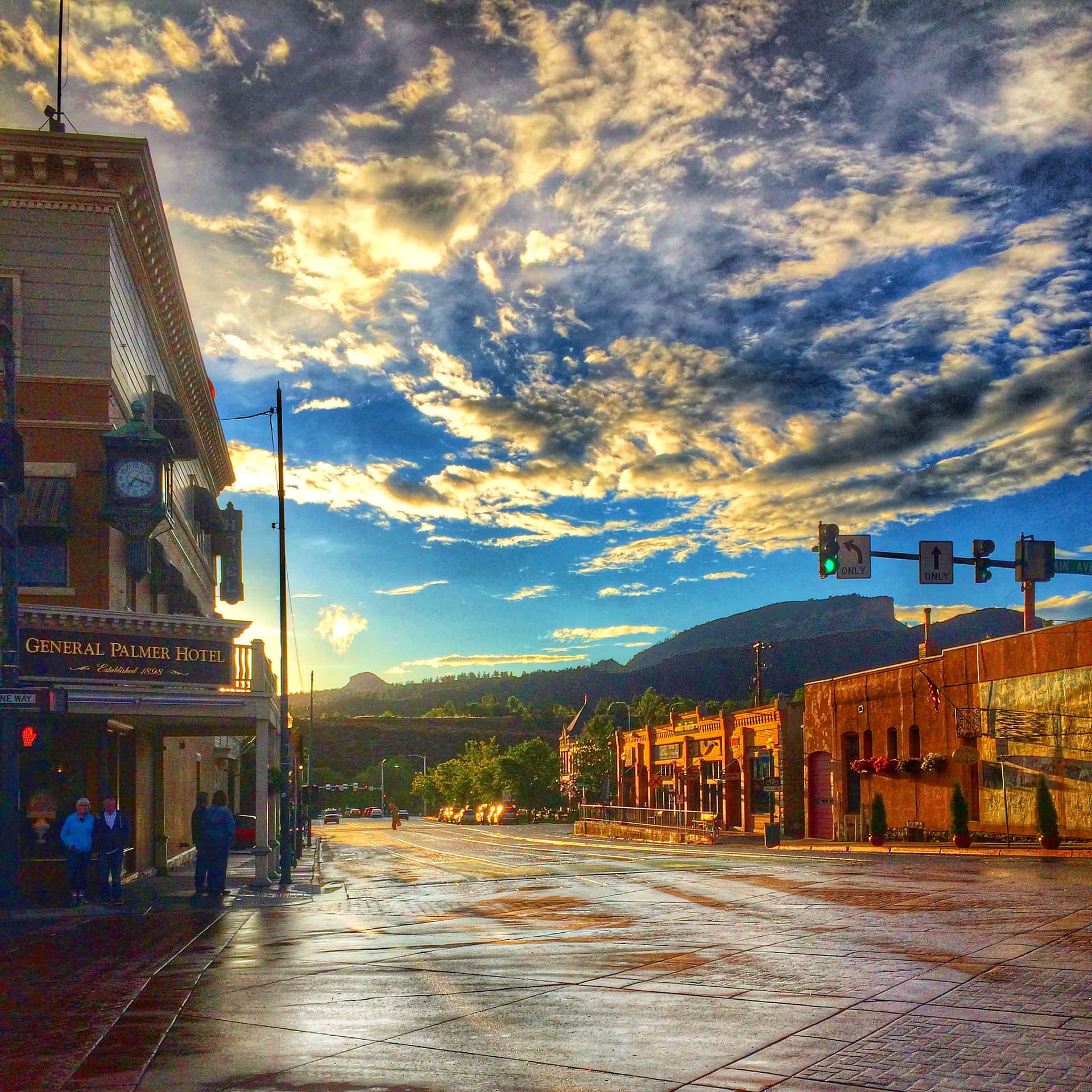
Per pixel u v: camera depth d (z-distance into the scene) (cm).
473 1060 736
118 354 2564
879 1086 643
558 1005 913
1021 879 1944
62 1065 750
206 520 4134
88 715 2242
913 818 3941
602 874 2548
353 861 3769
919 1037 751
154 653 2245
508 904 1856
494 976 1068
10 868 1819
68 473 2438
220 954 1273
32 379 2433
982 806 3538
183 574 3547
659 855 3597
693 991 954
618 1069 704
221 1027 860
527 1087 667
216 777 4709
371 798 17825
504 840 5719
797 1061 706
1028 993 877
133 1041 819
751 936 1302
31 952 1341
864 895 1738
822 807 4766
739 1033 788
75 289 2486
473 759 13088
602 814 6500
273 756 4719
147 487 2427
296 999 966
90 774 2278
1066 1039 732
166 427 3067
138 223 2638
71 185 2491
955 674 3697
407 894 2170
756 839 5003
